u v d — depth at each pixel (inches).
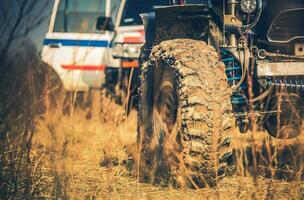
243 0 421.4
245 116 409.7
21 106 416.8
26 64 467.8
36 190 354.3
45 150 442.3
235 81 420.2
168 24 442.9
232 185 373.7
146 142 414.0
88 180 396.2
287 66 411.5
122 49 840.3
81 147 489.4
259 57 418.0
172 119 388.5
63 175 362.3
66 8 865.5
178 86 370.0
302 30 436.8
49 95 488.4
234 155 443.5
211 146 356.8
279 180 390.0
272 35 437.4
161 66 397.4
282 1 435.5
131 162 442.9
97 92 673.0
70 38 848.3
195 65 372.5
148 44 480.7
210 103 360.2
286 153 432.1
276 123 424.5
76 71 825.5
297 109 417.4
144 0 887.1
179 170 369.4
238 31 424.5
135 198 358.3
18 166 365.1
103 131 563.8
